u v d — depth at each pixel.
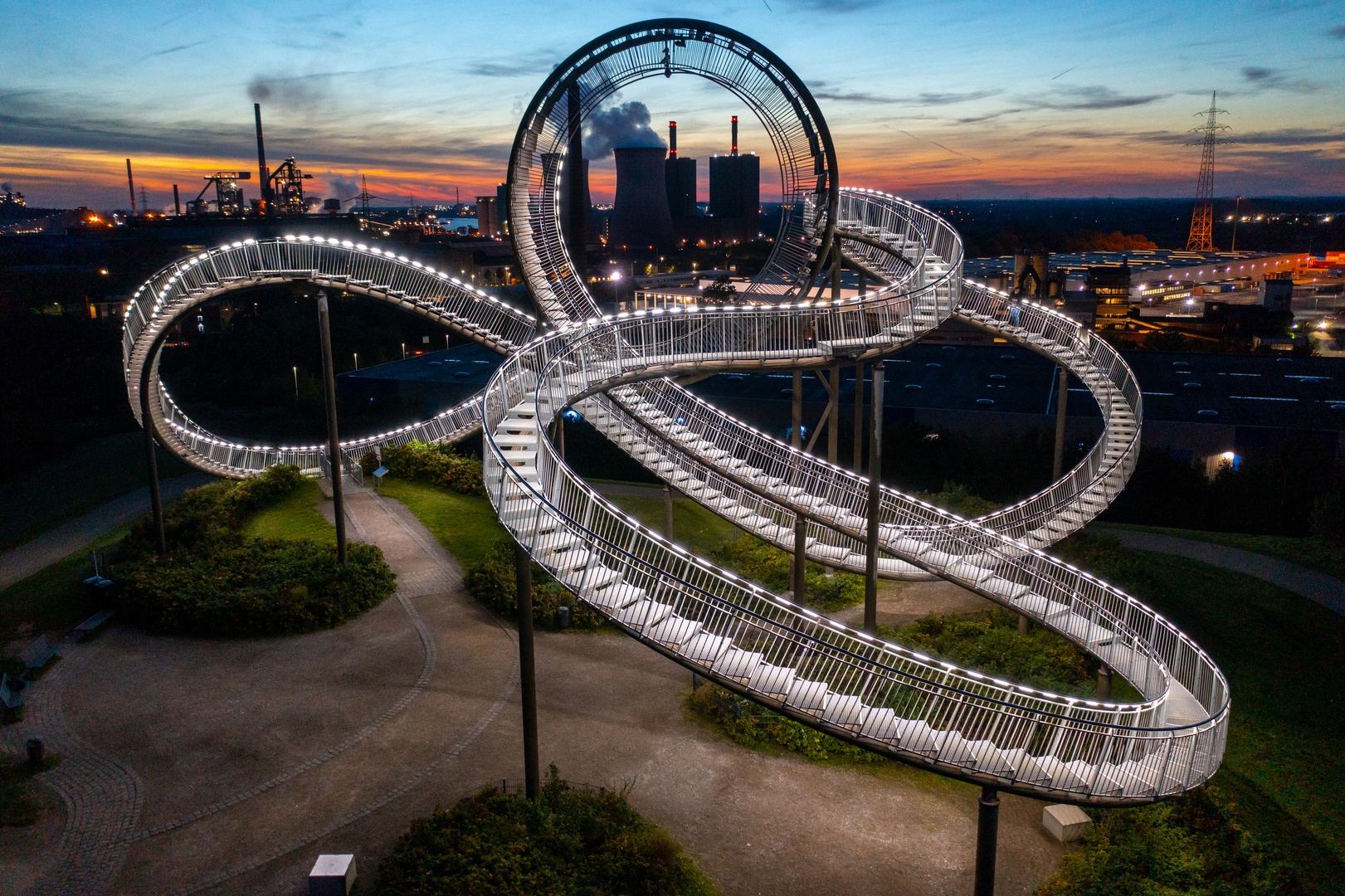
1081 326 36.44
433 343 102.88
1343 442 49.75
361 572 30.17
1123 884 17.02
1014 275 111.25
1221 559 37.72
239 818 18.70
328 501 39.03
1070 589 27.62
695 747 21.69
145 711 23.00
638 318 26.98
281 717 22.70
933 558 27.83
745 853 18.06
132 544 33.41
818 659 19.88
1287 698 26.14
